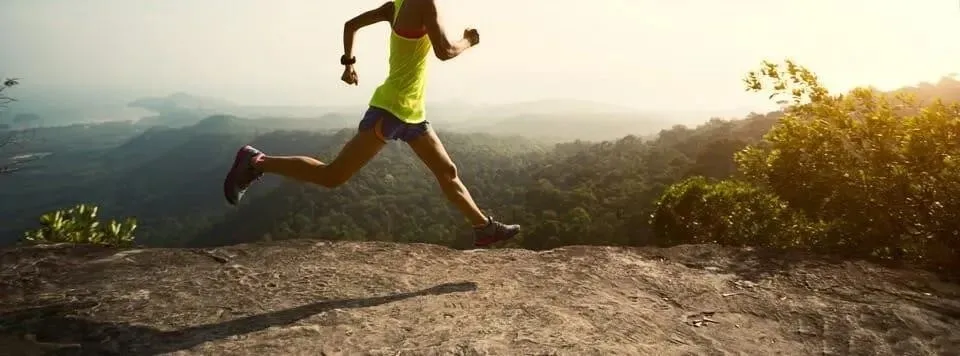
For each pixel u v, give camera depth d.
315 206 148.88
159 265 2.83
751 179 4.80
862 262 3.08
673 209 7.73
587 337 2.04
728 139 97.38
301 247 3.15
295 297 2.41
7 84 7.40
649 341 2.06
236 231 154.88
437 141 2.53
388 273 2.76
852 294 2.64
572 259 3.09
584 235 75.38
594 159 153.62
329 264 2.88
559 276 2.80
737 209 6.34
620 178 117.38
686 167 104.25
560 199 104.50
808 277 2.86
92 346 1.91
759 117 128.00
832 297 2.60
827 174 3.80
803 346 2.12
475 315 2.23
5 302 2.30
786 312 2.43
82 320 2.12
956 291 2.67
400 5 2.37
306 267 2.82
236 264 2.85
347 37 2.63
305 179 2.44
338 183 2.44
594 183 120.00
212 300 2.36
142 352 1.86
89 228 4.46
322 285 2.57
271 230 139.75
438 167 2.54
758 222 5.68
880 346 2.11
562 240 76.50
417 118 2.42
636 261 3.08
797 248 3.38
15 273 2.66
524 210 110.50
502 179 192.50
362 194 158.50
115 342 1.94
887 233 3.43
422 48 2.35
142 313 2.20
